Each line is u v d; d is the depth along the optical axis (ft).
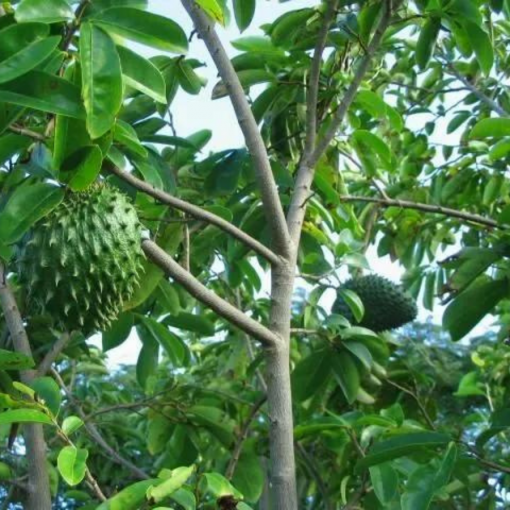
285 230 11.30
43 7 9.23
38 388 10.10
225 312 10.45
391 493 11.76
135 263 11.55
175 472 8.80
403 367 20.85
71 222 11.18
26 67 8.94
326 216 16.55
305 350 21.42
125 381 29.66
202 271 18.45
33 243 11.23
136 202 12.95
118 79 9.18
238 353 20.57
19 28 9.05
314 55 12.86
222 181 15.03
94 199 11.42
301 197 12.32
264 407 20.42
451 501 17.95
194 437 17.04
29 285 11.35
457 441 11.49
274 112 16.02
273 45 15.23
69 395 18.39
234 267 17.92
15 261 11.84
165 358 27.02
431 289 22.56
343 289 16.94
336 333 16.53
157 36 9.66
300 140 16.22
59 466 8.93
